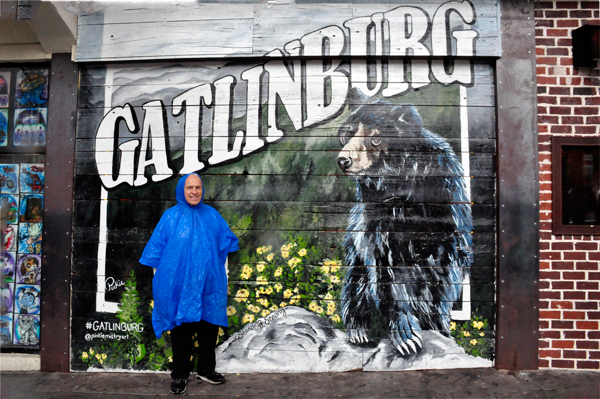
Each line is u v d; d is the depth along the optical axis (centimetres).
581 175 306
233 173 310
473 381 277
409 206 305
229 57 304
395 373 293
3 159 328
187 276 255
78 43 308
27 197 325
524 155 300
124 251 308
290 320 302
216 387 275
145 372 302
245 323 302
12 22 312
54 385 280
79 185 312
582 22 306
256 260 305
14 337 319
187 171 311
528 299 294
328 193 307
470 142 306
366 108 309
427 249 303
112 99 315
